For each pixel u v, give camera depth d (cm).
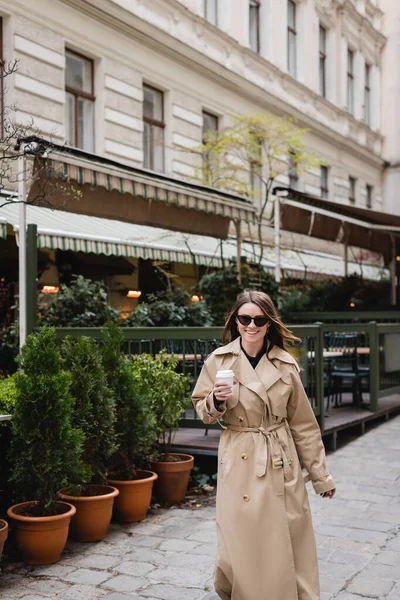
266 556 345
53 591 440
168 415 650
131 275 1485
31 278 743
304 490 363
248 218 1062
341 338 1080
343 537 545
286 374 368
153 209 956
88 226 1195
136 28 1464
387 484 708
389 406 1092
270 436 360
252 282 1209
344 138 2470
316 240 1998
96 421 562
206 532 559
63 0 1285
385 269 2125
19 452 510
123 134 1458
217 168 1641
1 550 458
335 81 2478
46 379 501
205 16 1767
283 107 2061
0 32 1194
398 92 2909
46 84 1255
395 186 2900
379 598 427
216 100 1772
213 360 376
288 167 1939
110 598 429
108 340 616
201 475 721
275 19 2061
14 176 1044
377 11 2897
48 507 504
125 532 561
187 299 1169
